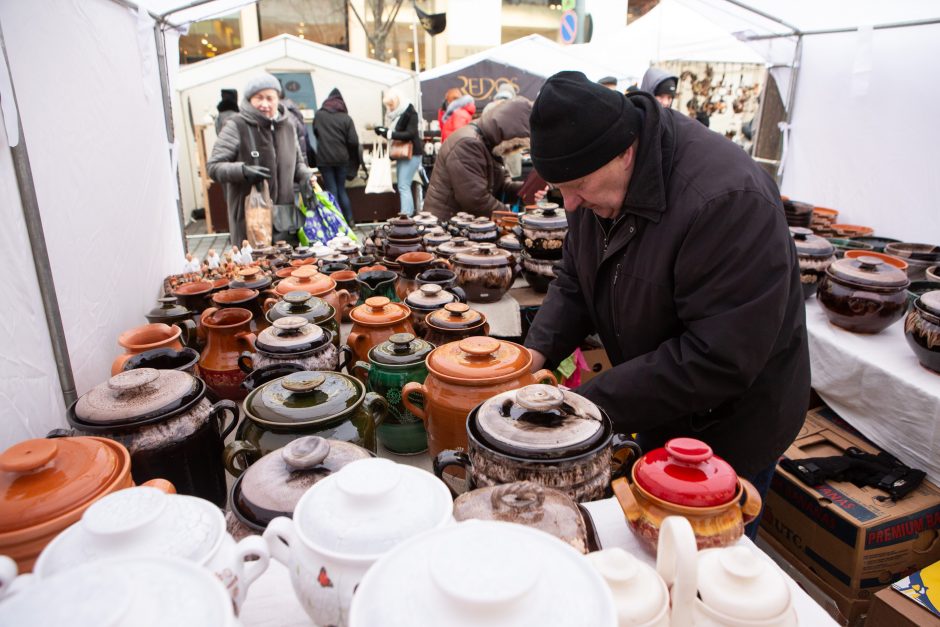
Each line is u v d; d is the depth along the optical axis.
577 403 0.96
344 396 1.03
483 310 2.09
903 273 2.06
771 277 1.16
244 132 3.40
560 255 2.25
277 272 2.04
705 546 0.78
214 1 2.57
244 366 1.34
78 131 1.62
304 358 1.25
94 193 1.71
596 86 1.19
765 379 1.35
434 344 1.44
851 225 3.52
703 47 5.32
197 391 1.04
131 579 0.48
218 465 1.06
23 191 1.25
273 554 0.67
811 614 0.77
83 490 0.72
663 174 1.23
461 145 3.50
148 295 2.18
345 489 0.63
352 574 0.59
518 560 0.50
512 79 7.56
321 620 0.62
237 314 1.46
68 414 0.97
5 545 0.66
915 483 1.85
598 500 0.94
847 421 2.13
